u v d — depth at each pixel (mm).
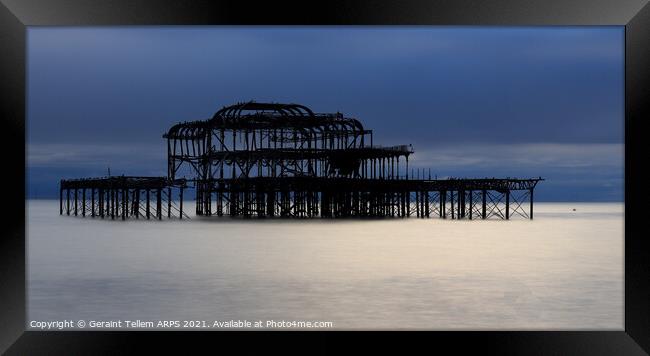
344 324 24188
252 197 85750
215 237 60719
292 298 29375
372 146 80438
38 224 80500
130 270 39125
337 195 86000
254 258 45156
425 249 50750
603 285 33312
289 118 76750
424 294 30359
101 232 67375
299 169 80438
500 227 78375
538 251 49844
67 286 32906
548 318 25328
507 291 31297
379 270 38906
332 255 46750
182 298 29422
